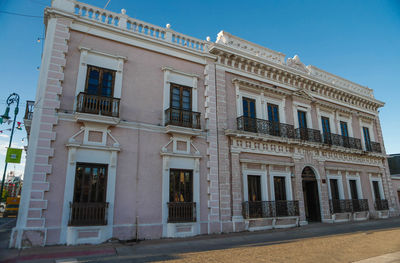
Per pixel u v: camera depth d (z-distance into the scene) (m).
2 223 15.47
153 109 11.78
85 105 10.06
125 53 11.73
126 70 11.58
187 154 12.00
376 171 20.11
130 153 10.83
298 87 17.30
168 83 12.42
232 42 15.27
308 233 12.43
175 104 12.49
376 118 22.33
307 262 6.79
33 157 9.06
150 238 10.43
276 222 13.64
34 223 8.64
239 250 8.45
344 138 18.47
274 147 14.81
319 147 16.44
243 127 13.68
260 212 13.21
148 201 10.77
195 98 13.07
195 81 13.24
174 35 13.39
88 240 9.22
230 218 12.46
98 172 10.13
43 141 9.31
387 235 11.32
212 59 14.06
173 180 11.59
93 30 11.13
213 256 7.56
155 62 12.41
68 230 9.01
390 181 21.02
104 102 10.52
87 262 6.96
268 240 10.63
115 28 11.52
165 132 11.76
